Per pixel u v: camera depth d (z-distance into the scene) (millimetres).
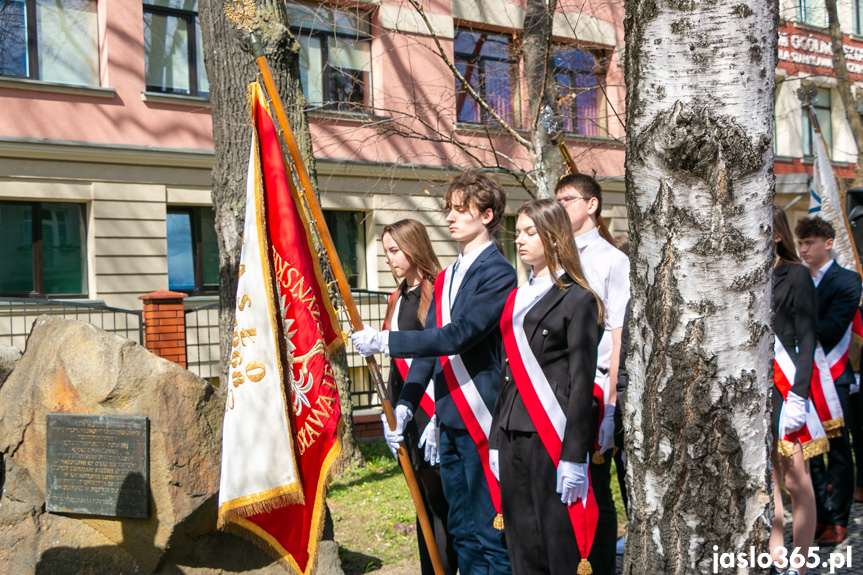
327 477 2957
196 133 9109
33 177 8156
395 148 9758
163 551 3389
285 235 3031
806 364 3447
